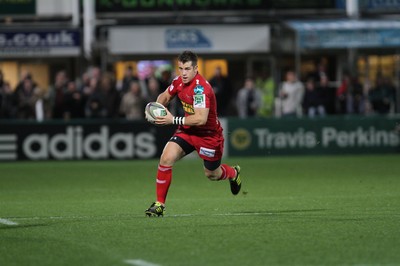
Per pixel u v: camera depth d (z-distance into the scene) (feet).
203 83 102.47
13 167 199.52
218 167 108.68
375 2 280.92
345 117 226.17
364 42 245.45
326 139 225.56
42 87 273.33
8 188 152.05
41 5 270.87
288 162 207.21
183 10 274.77
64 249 80.94
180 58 101.76
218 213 109.09
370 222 98.37
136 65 268.41
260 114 242.17
